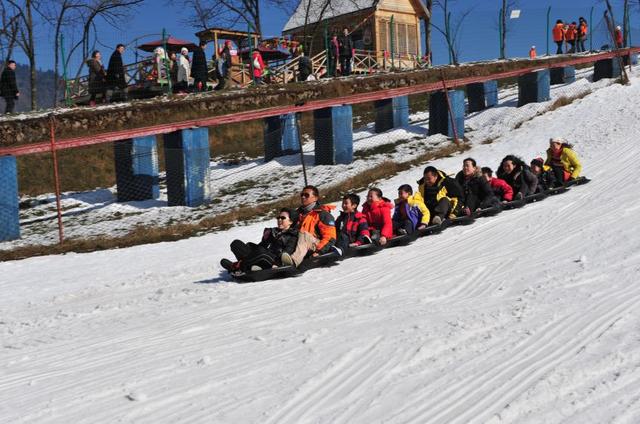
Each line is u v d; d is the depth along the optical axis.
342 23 37.72
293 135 21.70
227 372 4.57
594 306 5.47
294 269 8.17
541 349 4.58
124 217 16.41
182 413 3.90
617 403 3.68
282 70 29.73
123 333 6.09
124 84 22.86
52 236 14.86
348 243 8.81
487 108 25.16
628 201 10.51
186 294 7.68
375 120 23.44
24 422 3.92
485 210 10.98
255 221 14.09
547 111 22.11
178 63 24.91
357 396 4.00
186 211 16.33
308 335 5.30
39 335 6.41
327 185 17.00
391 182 16.12
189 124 16.83
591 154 16.03
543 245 8.42
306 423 3.66
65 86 24.25
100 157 21.61
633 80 25.52
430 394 3.96
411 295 6.59
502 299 6.04
